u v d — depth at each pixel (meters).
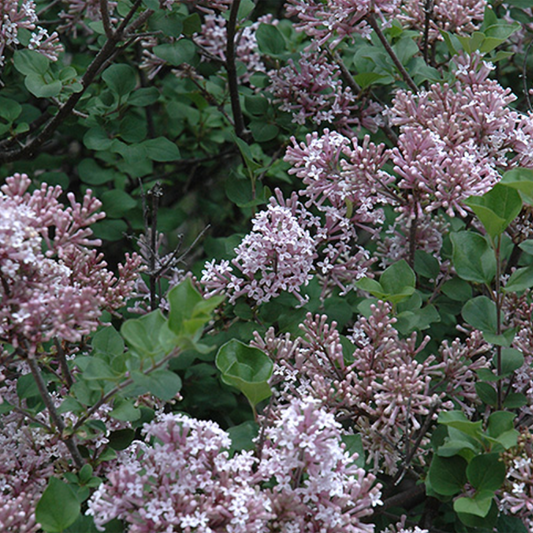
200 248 2.23
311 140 1.56
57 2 1.82
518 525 1.50
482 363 1.50
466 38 1.60
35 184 1.82
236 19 1.70
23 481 1.45
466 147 1.54
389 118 1.71
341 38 1.64
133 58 2.08
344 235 1.57
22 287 1.37
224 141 2.16
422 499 1.64
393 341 1.49
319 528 1.40
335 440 1.39
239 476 1.40
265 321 1.57
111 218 1.78
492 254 1.48
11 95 1.85
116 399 1.45
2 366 1.41
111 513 1.37
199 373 1.71
